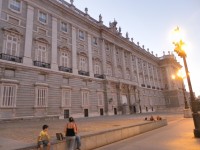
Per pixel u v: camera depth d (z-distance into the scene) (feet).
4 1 79.66
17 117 73.20
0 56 73.15
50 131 42.37
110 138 34.83
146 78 199.82
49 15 99.45
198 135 34.86
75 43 111.24
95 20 136.87
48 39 95.35
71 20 112.47
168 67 237.04
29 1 89.51
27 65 80.89
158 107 209.15
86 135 29.55
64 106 93.50
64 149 25.52
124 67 156.04
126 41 164.86
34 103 80.33
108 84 128.36
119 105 135.74
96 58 126.62
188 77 38.17
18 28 82.43
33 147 22.12
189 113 86.22
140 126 46.11
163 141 33.71
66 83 98.99
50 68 91.97
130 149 28.66
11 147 22.77
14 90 74.59
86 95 109.81
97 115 114.62
